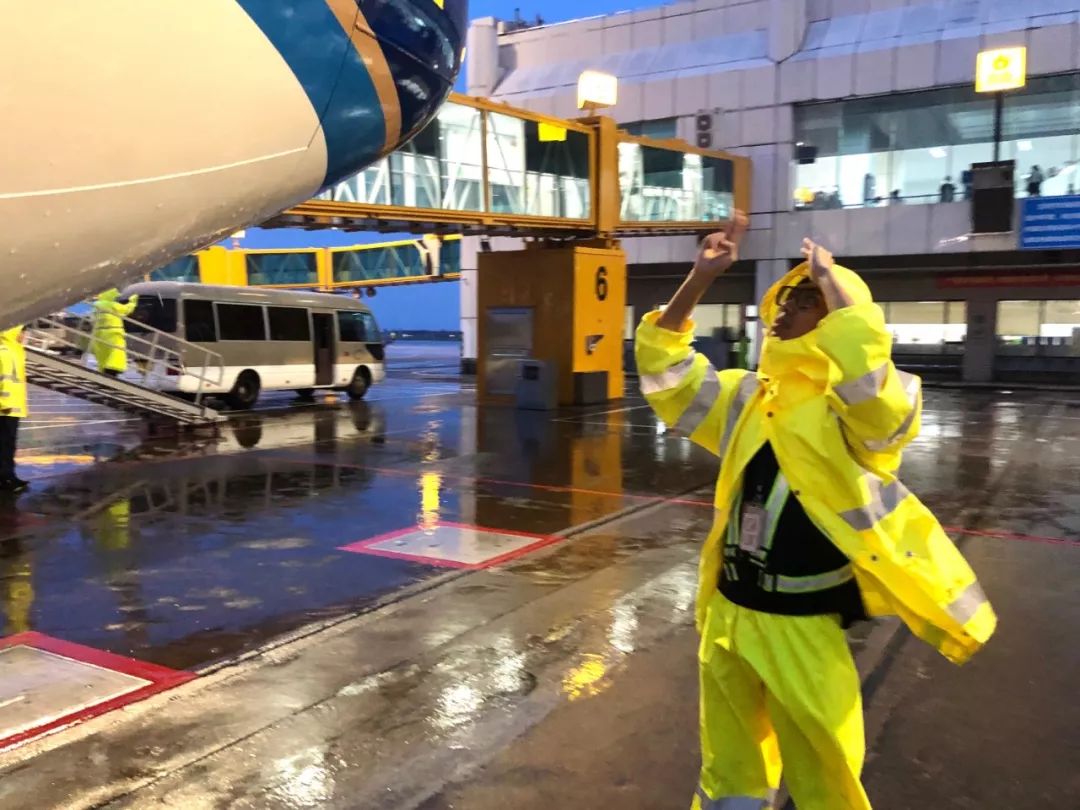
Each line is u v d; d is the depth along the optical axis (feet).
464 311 104.06
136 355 48.55
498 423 50.85
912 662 14.71
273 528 24.58
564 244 64.13
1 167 6.49
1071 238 77.15
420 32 10.41
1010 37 78.79
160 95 7.27
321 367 63.93
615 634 16.06
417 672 14.23
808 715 7.24
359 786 10.59
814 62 86.69
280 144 8.95
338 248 135.23
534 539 23.41
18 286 7.46
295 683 13.76
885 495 7.30
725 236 8.13
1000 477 33.45
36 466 34.65
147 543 22.76
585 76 69.82
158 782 10.63
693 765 11.16
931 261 88.43
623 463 36.52
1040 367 86.48
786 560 7.43
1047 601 18.22
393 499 28.81
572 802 10.27
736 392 8.32
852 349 6.54
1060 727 12.33
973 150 82.64
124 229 7.77
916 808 10.16
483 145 54.54
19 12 6.10
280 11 8.20
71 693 13.28
